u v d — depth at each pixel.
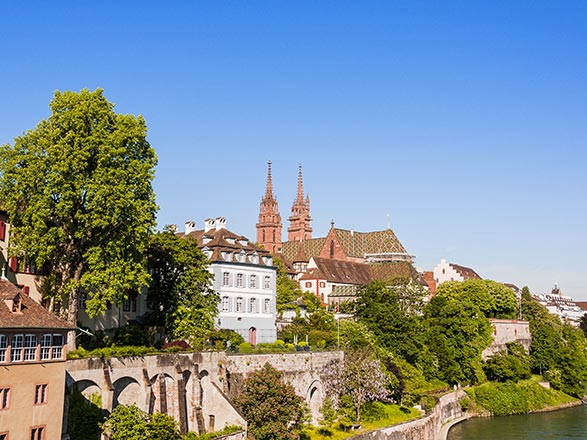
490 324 140.12
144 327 76.94
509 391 122.12
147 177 62.19
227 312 100.38
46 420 47.56
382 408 86.62
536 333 146.88
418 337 111.50
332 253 199.25
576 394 137.25
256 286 105.00
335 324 106.12
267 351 79.50
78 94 61.03
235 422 64.50
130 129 61.59
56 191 57.38
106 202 58.00
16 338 45.81
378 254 197.38
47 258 58.50
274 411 64.56
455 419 108.75
